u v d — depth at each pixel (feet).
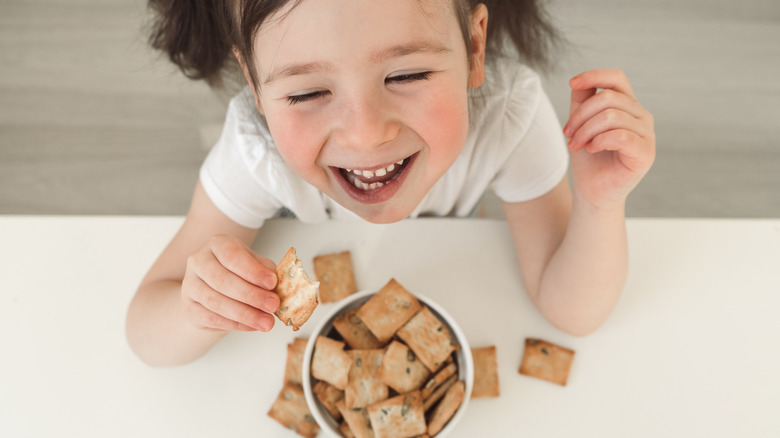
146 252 2.18
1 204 3.77
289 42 1.58
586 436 1.95
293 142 1.74
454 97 1.72
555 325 2.08
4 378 2.01
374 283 2.13
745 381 2.00
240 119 2.16
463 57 1.76
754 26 4.42
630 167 1.86
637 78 4.18
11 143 3.96
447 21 1.66
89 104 4.09
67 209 3.77
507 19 2.19
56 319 2.08
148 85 4.14
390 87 1.66
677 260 2.15
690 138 4.03
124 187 3.86
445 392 1.88
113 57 4.20
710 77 4.22
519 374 2.01
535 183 2.23
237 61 2.02
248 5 1.62
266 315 1.75
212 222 2.16
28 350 2.04
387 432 1.82
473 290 2.12
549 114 2.30
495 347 2.04
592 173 1.94
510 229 2.22
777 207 3.84
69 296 2.11
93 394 1.99
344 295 2.10
